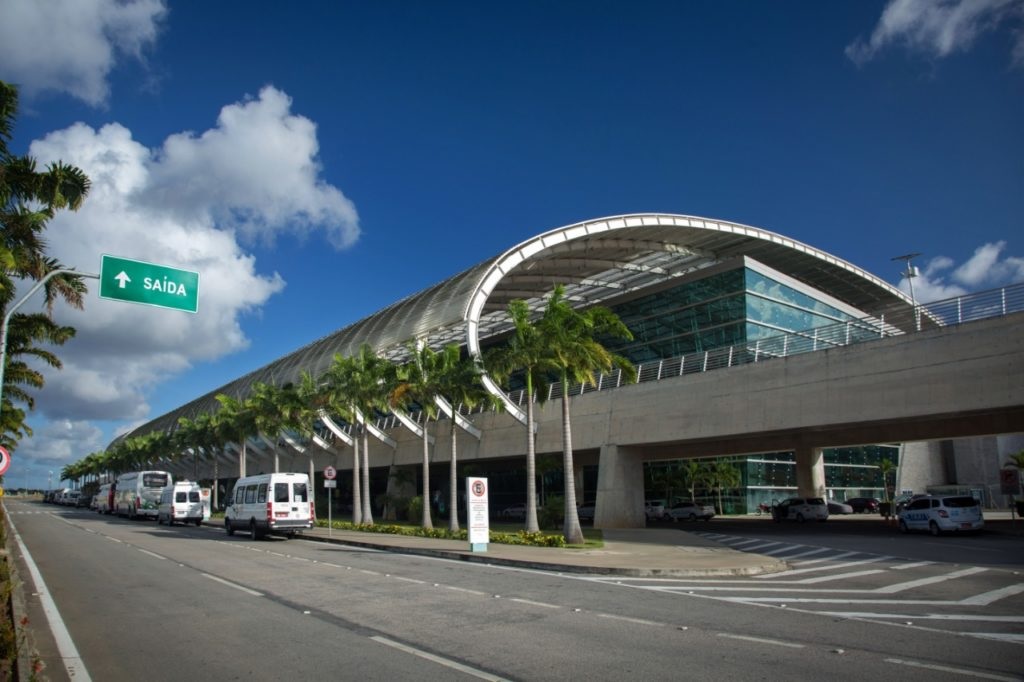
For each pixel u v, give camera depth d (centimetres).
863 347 2611
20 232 2122
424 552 2428
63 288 2270
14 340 3056
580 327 2761
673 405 3312
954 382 2336
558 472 5469
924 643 870
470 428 4462
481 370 3338
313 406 4831
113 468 11688
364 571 1800
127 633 999
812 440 3575
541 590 1409
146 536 3356
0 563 1207
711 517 4928
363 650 860
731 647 854
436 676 735
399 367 3669
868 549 2333
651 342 5644
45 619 1123
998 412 2342
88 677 760
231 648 888
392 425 5422
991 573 1641
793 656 804
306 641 920
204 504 5122
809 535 3055
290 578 1641
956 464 6969
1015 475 3462
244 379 8162
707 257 5425
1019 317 2206
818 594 1323
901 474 6638
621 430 3572
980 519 2894
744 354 3319
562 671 746
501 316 5597
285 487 3100
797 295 5456
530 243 4197
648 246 4997
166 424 10900
